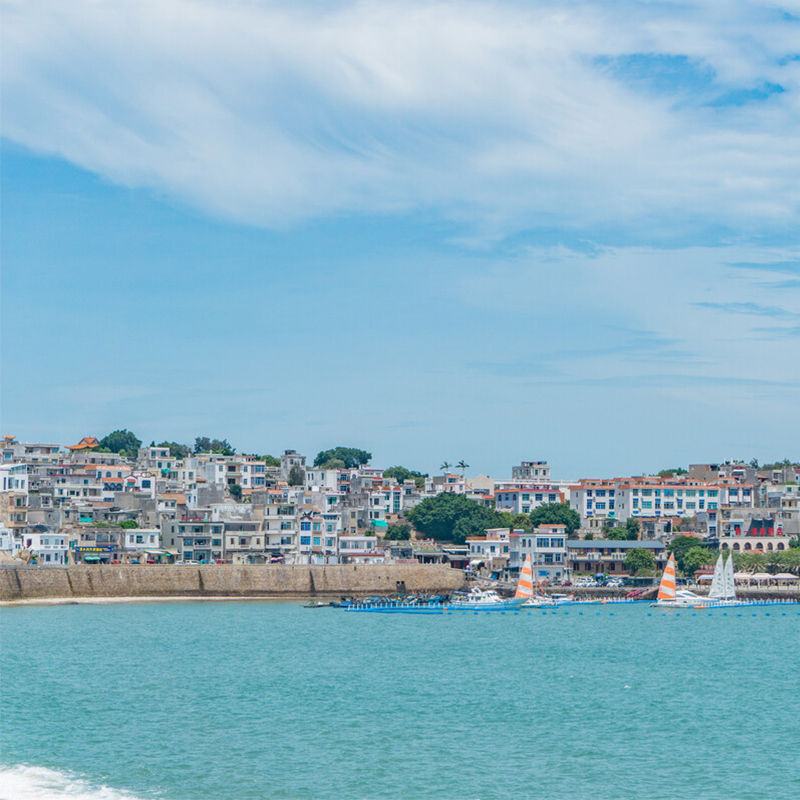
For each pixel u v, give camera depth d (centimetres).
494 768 9769
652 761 10094
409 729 11344
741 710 12588
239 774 9456
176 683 14150
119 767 9631
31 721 11562
